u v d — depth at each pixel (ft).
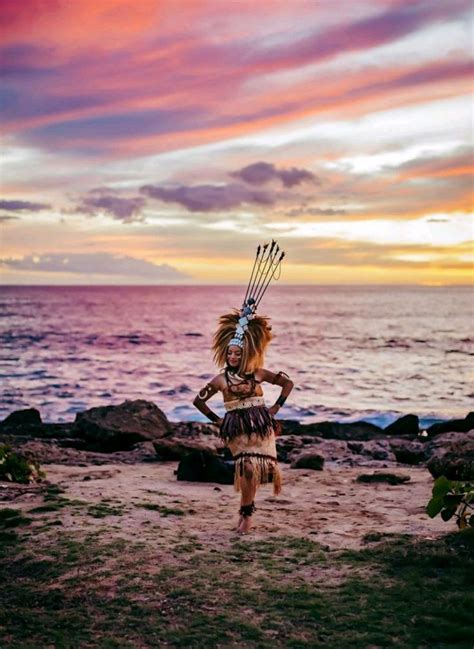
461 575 15.79
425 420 76.33
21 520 20.34
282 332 227.61
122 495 24.08
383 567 16.46
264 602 14.51
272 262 20.38
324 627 13.35
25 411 59.41
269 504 23.72
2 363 128.06
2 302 513.04
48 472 29.81
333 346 176.65
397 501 24.14
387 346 176.76
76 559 17.04
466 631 12.89
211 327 250.98
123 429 42.22
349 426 56.18
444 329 245.45
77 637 13.05
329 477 29.68
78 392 92.43
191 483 27.20
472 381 111.55
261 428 19.76
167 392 92.43
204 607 14.28
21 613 14.19
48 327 244.22
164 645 12.67
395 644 12.57
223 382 20.04
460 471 25.16
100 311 385.70
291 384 20.24
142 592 15.06
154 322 283.38
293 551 17.81
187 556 17.37
